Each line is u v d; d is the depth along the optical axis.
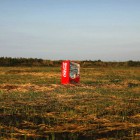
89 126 11.41
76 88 21.45
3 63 69.62
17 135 10.36
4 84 22.97
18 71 42.94
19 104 15.12
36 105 14.96
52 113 13.33
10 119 12.25
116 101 16.36
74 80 24.44
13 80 28.41
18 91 19.62
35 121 12.07
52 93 18.86
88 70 49.06
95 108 14.31
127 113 13.65
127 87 23.09
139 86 24.14
